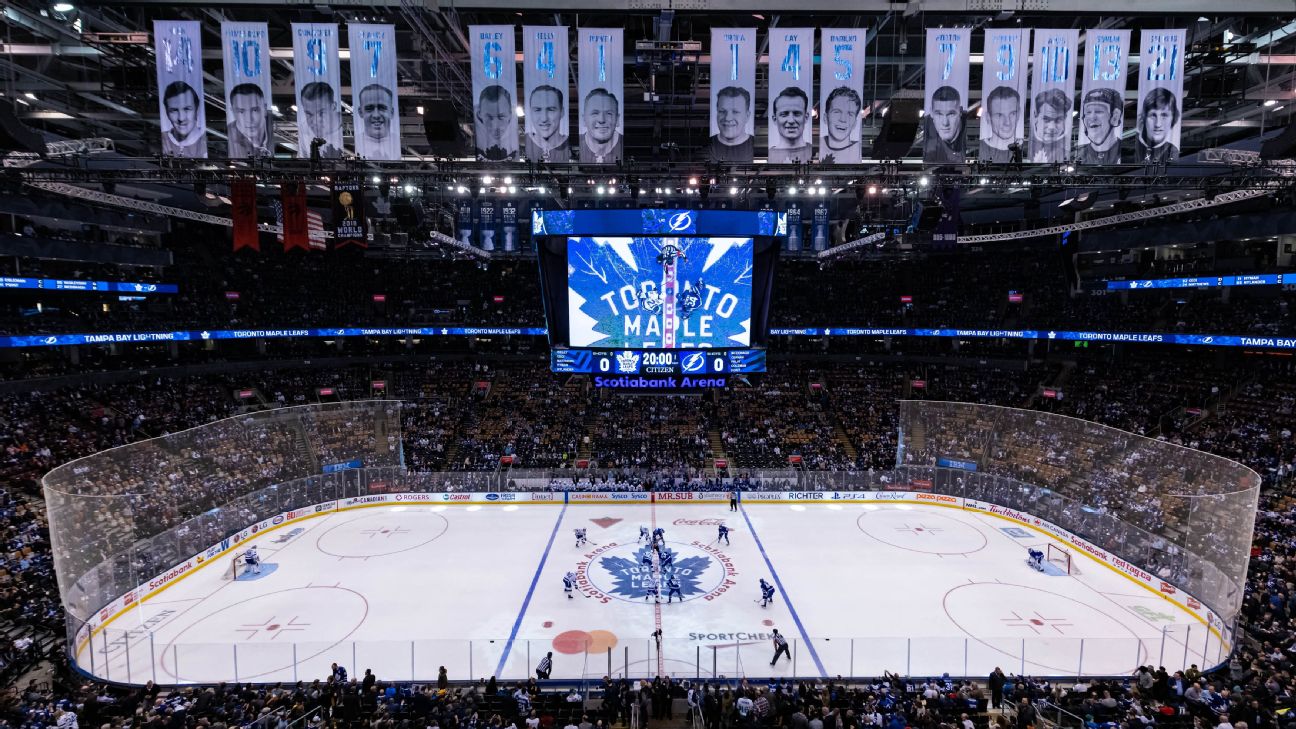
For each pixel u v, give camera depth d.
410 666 21.48
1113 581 29.17
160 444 31.92
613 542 34.25
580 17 24.34
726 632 24.22
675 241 24.12
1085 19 23.28
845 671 21.33
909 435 44.06
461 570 30.45
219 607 26.61
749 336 24.58
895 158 20.70
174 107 19.03
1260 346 39.72
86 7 21.58
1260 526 29.34
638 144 35.41
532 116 19.11
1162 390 46.62
